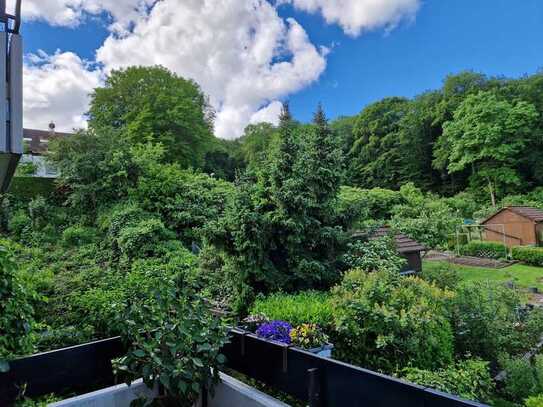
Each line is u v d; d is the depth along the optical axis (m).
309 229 5.74
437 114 28.16
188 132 20.53
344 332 4.07
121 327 2.35
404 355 3.95
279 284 5.29
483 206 22.86
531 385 4.13
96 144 12.51
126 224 10.17
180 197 11.98
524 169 24.17
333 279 5.59
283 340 3.42
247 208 5.38
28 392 2.16
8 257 1.99
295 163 5.97
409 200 20.41
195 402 2.48
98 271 6.80
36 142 23.66
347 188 20.58
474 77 28.06
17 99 2.50
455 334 5.03
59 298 4.96
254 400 2.33
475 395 3.60
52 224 11.40
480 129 23.67
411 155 28.72
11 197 12.41
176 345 2.22
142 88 20.16
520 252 13.88
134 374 2.21
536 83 24.84
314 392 2.12
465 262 13.97
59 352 2.32
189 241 10.68
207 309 2.57
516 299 5.96
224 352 2.91
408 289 4.73
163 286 2.54
